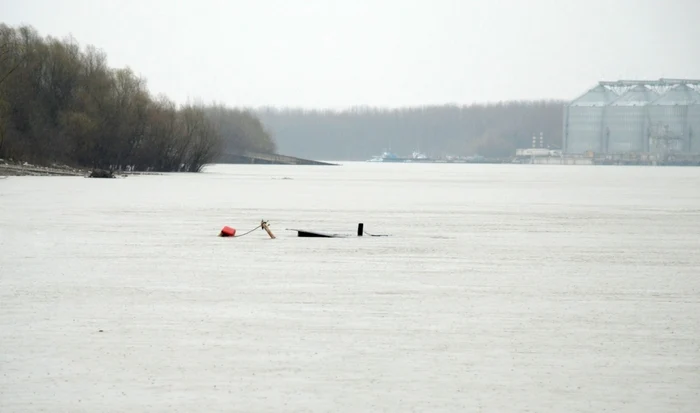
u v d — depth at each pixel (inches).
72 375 2765.7
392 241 6599.4
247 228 7470.5
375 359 2987.2
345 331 3395.7
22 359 2942.9
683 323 3602.4
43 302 3922.2
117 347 3105.3
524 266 5305.1
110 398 2549.2
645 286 4559.5
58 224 7603.4
